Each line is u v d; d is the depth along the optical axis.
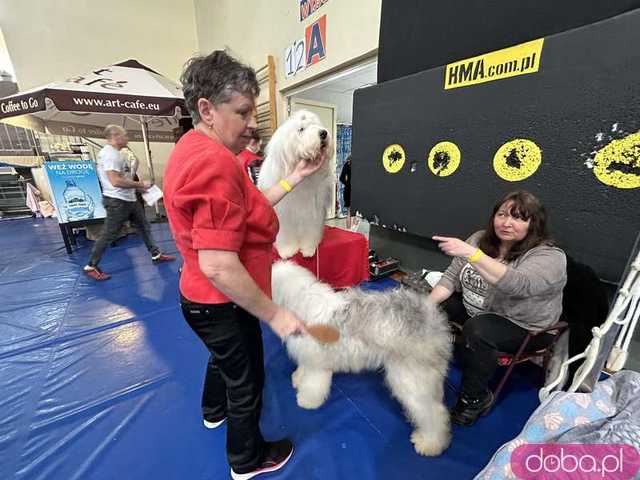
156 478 1.11
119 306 2.36
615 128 1.27
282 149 1.64
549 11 1.44
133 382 1.56
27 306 2.36
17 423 1.32
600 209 1.36
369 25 2.68
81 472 1.12
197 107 0.76
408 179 2.25
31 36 5.21
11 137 5.94
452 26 1.84
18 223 5.42
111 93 3.06
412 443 1.23
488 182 1.78
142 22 6.02
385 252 2.86
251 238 0.79
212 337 0.84
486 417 1.37
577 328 1.33
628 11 1.21
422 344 1.12
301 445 1.23
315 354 1.25
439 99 1.94
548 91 1.46
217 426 1.30
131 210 2.94
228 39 5.38
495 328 1.24
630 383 1.05
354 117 2.59
